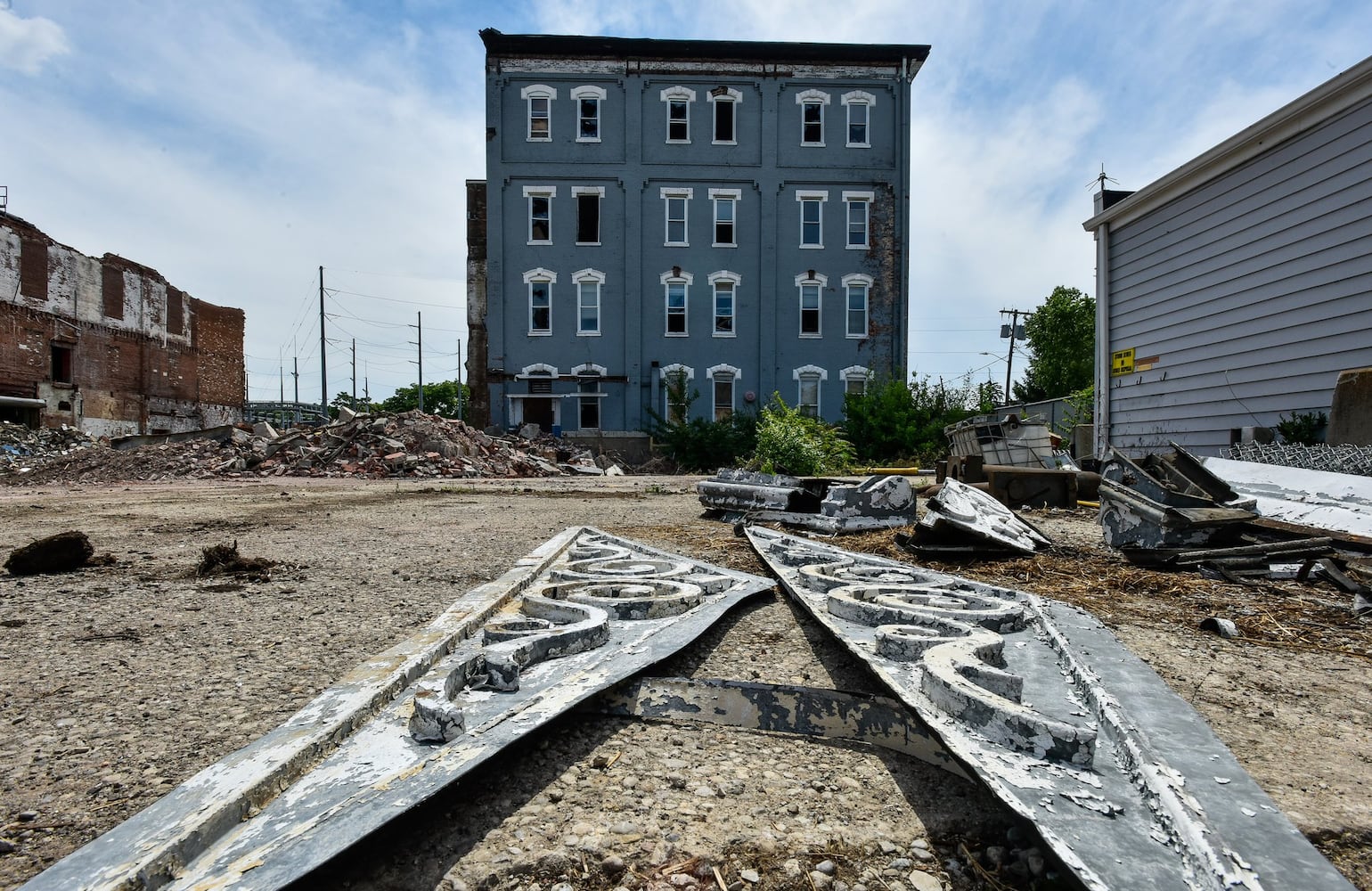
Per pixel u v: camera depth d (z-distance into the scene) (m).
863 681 2.46
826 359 28.03
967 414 22.31
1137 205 11.45
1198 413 10.45
